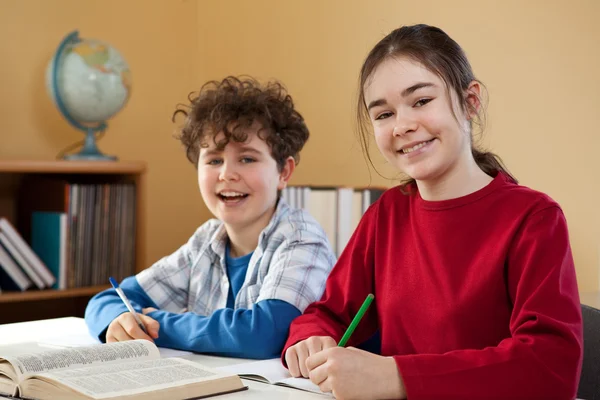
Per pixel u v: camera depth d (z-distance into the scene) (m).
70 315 2.91
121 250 2.69
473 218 1.08
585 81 1.94
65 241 2.57
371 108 1.12
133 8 3.12
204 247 1.56
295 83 2.81
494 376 0.91
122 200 2.68
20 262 2.53
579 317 0.96
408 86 1.06
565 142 1.98
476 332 1.05
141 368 1.03
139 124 3.15
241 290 1.47
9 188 2.84
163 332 1.37
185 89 3.26
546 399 0.91
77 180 2.81
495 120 2.14
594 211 1.93
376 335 1.30
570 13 1.96
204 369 1.04
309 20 2.74
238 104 1.46
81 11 3.00
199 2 3.27
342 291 1.25
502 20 2.12
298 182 2.79
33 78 2.89
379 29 2.47
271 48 2.91
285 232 1.46
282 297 1.34
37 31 2.90
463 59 1.12
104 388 0.92
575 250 1.97
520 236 1.02
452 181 1.11
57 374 0.97
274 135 1.50
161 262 1.61
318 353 0.98
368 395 0.91
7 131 2.84
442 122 1.07
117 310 1.42
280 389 1.01
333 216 2.29
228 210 1.46
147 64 3.16
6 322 2.78
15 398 0.97
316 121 2.71
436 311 1.08
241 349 1.29
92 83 2.65
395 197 1.24
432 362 0.93
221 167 1.46
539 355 0.92
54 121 2.93
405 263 1.15
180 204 3.26
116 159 2.73
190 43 3.27
